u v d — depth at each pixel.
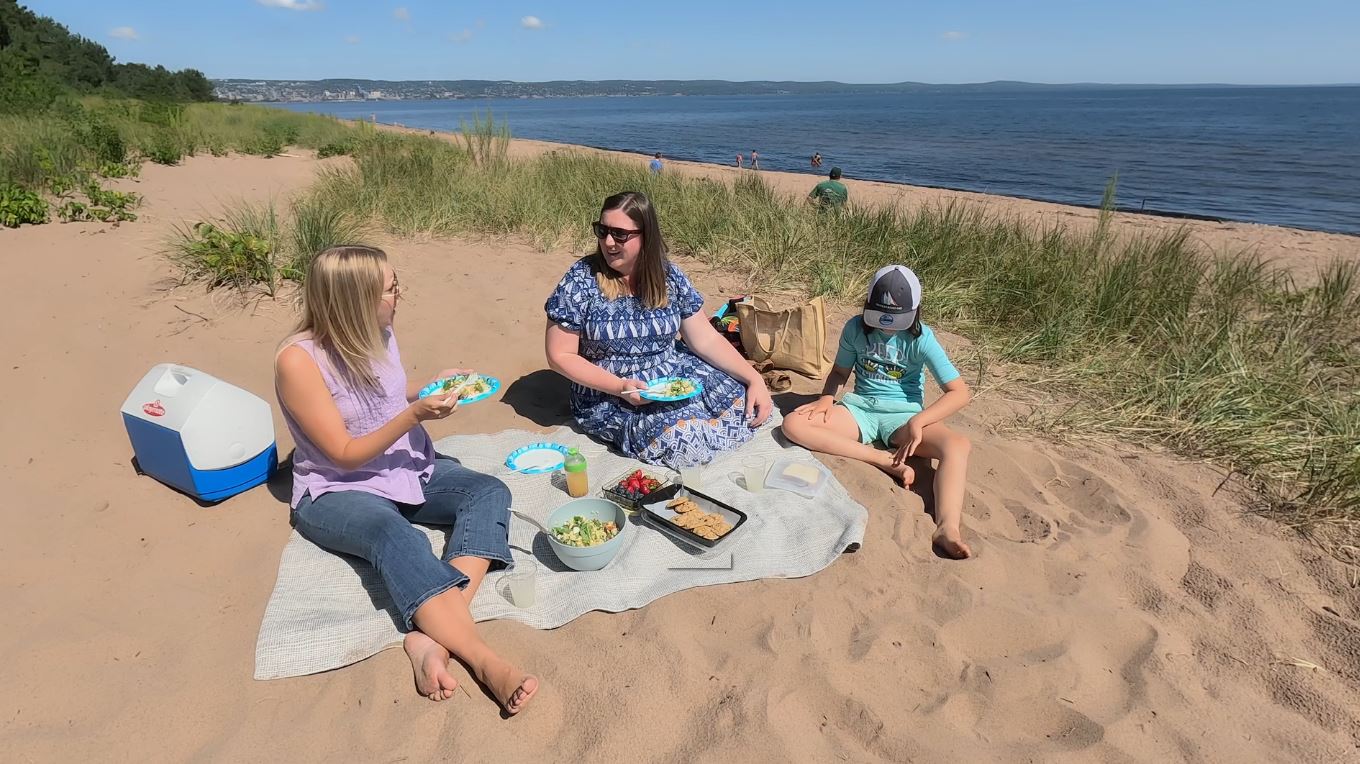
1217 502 3.23
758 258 6.49
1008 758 2.00
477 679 2.20
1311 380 4.18
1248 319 4.94
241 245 4.99
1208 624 2.50
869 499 3.17
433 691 2.13
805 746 2.02
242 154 14.12
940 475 3.15
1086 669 2.29
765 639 2.37
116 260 5.32
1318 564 2.82
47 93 14.11
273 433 3.18
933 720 2.11
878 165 23.66
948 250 6.16
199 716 2.07
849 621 2.48
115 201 6.42
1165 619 2.52
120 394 3.76
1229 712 2.15
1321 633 2.46
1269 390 4.00
